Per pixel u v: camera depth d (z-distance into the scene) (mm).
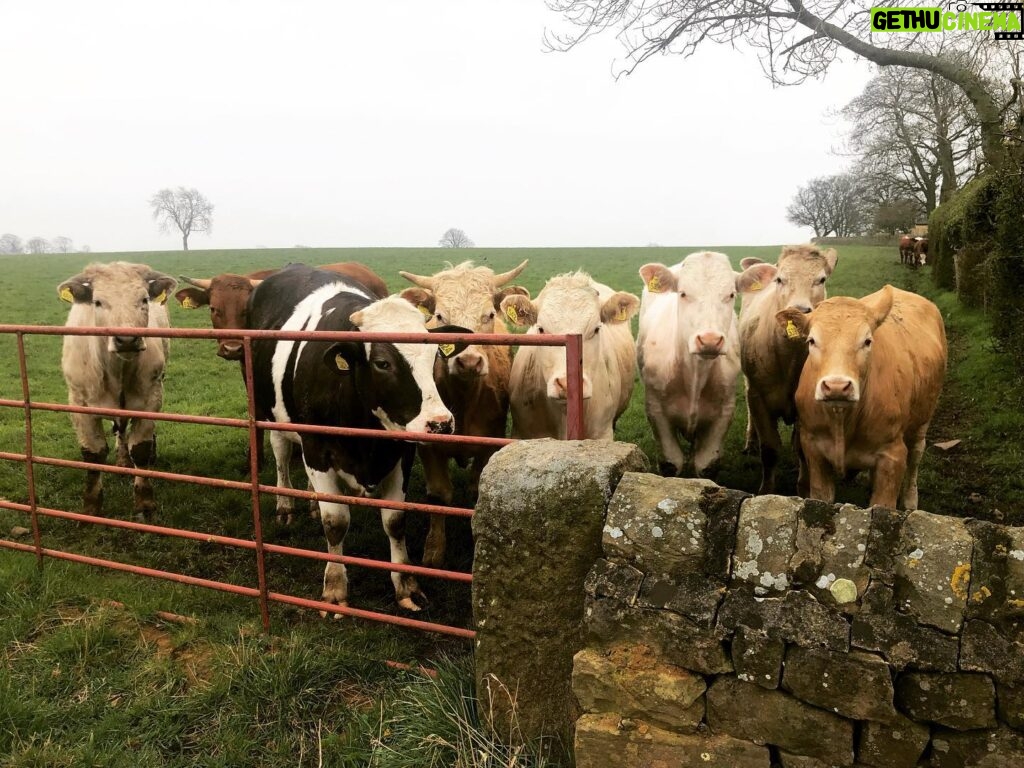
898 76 12438
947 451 7578
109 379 6090
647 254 44438
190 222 95125
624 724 2297
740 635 2125
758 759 2166
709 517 2270
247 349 3848
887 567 2051
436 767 2744
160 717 3248
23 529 5703
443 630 3508
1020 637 1896
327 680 3465
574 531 2461
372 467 4473
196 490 6660
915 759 2004
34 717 3219
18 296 24766
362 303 4840
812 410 4633
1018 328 9258
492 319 5559
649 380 6172
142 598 4273
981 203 13039
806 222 59188
